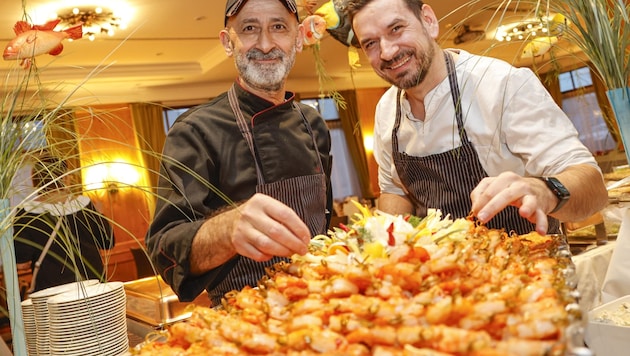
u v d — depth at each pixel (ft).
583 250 8.55
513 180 4.07
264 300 3.32
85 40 22.74
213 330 3.07
